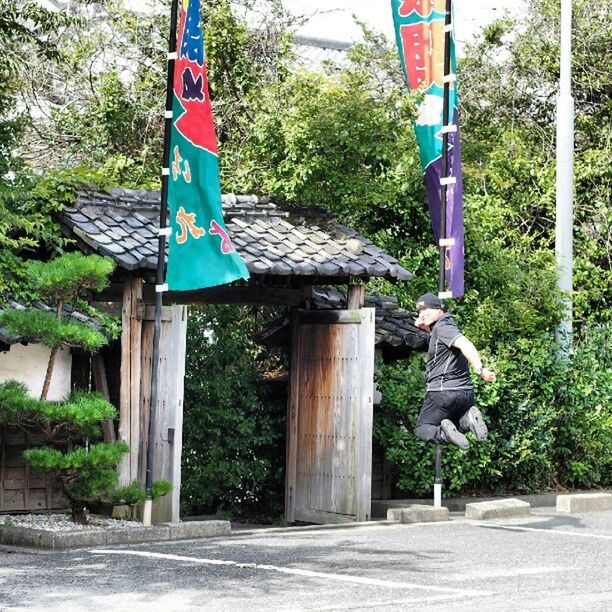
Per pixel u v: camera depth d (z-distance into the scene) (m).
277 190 15.45
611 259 20.12
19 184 12.84
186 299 13.73
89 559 9.59
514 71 21.67
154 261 12.05
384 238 16.33
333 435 13.63
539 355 16.14
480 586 8.32
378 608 7.43
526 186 19.95
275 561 9.51
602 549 10.36
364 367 13.33
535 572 8.98
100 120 19.30
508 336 16.67
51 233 12.55
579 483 16.81
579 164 20.22
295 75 16.33
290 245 13.73
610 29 21.36
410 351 15.50
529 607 7.48
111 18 19.53
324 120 15.27
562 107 17.80
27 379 12.50
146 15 19.55
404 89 17.36
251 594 7.93
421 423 11.32
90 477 10.84
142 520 11.63
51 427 11.46
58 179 12.83
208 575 8.73
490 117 21.67
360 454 13.25
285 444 14.94
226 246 11.58
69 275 10.53
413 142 15.63
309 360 13.99
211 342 15.17
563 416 16.39
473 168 17.86
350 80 16.02
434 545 10.59
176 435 11.86
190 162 11.62
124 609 7.41
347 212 15.72
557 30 21.48
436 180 13.38
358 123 15.37
